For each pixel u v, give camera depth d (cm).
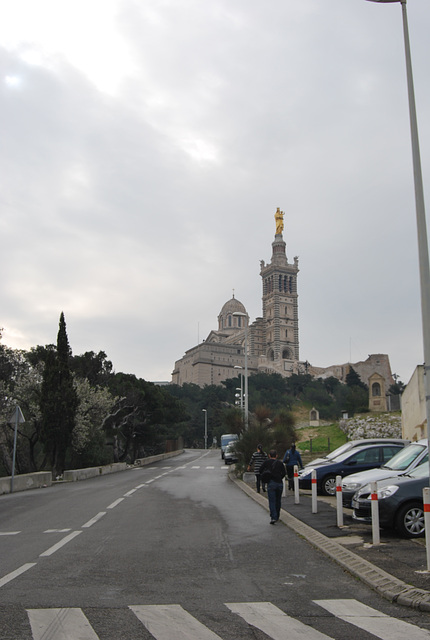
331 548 1009
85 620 611
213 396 14900
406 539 1119
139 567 880
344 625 607
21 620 608
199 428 14125
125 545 1060
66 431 3669
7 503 1852
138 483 2639
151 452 8562
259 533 1213
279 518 1382
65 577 811
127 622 607
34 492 2281
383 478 1331
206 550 1020
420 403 2872
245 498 1938
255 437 2811
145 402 6075
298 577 825
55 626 589
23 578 804
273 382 18375
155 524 1327
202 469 3991
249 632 581
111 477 3284
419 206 1022
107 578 807
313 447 4934
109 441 5988
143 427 6575
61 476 3212
